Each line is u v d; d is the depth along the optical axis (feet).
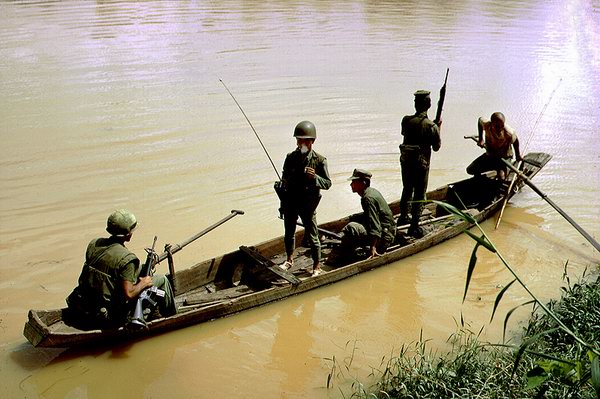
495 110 44.60
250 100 44.68
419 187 26.35
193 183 32.35
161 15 72.59
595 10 86.74
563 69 55.16
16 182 31.68
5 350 19.62
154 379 18.89
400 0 89.45
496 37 66.85
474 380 17.28
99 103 43.06
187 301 21.59
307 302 23.16
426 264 25.98
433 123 25.57
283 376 19.19
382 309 22.85
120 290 18.88
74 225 27.73
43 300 22.25
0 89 44.83
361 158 36.04
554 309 21.53
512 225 29.53
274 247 25.07
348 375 19.17
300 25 69.56
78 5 76.23
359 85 48.67
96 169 33.50
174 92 45.78
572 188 33.24
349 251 25.13
